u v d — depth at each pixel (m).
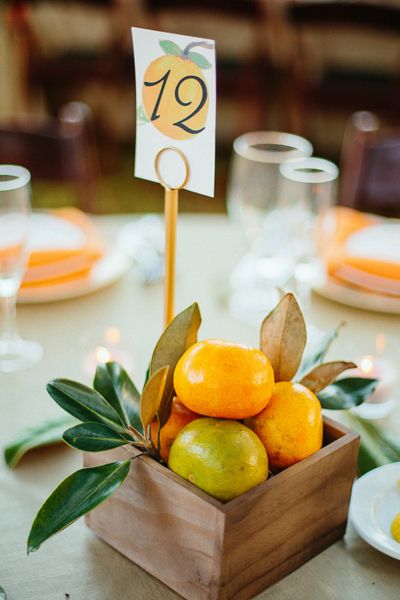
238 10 2.84
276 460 0.68
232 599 0.66
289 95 3.25
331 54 3.19
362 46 3.16
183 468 0.65
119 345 0.99
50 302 1.09
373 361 0.96
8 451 0.80
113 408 0.71
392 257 1.17
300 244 1.11
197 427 0.65
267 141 1.27
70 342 1.01
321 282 1.15
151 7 2.83
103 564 0.71
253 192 1.16
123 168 3.41
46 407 0.89
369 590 0.69
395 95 3.08
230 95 3.22
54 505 0.64
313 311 1.09
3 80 3.15
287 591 0.69
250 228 1.20
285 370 0.72
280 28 3.12
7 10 3.01
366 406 0.91
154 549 0.68
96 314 1.08
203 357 0.65
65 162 1.55
